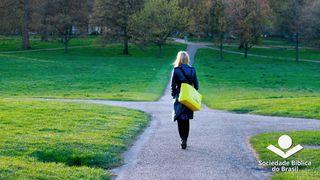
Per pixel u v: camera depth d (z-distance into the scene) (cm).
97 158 1205
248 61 8662
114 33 9506
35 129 1552
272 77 5791
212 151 1342
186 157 1267
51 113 1941
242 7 9212
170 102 2977
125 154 1302
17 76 5400
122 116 1981
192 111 1357
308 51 10531
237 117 2089
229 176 1091
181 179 1062
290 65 8119
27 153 1216
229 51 10256
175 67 1391
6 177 989
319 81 5428
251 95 3641
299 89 4406
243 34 9175
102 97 3328
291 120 2006
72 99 3177
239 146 1412
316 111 2244
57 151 1238
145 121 1900
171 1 9394
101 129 1600
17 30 11525
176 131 1672
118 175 1098
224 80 5188
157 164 1194
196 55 9394
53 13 9762
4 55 8338
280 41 12512
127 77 5312
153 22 8919
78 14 9562
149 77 5300
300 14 9338
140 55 9494
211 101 3170
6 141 1326
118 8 9281
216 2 9400
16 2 9731
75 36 10025
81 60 8094
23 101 2461
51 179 1009
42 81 4869
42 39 11019
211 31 9450
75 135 1455
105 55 9356
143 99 3203
